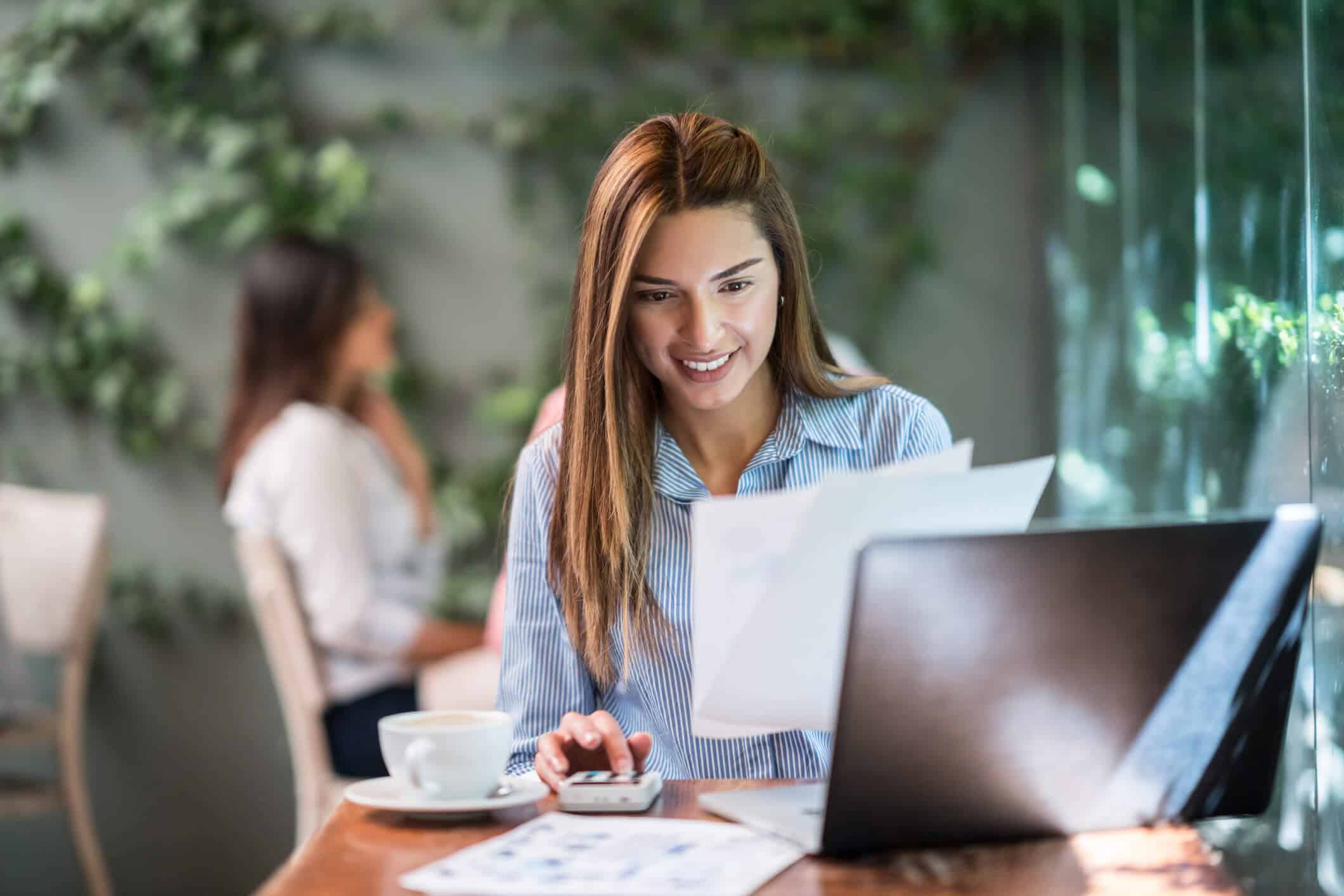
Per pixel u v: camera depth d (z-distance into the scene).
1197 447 1.74
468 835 0.96
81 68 3.41
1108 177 2.43
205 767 3.45
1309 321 1.25
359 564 2.31
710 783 1.09
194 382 3.44
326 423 2.35
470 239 3.44
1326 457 1.21
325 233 3.38
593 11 3.41
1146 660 0.89
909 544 0.81
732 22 3.42
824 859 0.89
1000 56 3.43
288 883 0.85
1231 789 0.97
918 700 0.84
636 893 0.81
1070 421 2.90
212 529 3.45
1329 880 1.22
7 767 3.38
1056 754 0.90
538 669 1.26
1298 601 0.92
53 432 3.44
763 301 1.17
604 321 1.19
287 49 3.44
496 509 3.40
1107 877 0.85
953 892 0.82
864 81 3.44
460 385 3.44
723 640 0.94
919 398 1.32
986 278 3.44
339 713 2.32
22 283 3.39
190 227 3.41
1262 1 1.44
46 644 2.83
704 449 1.29
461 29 3.43
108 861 3.43
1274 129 1.40
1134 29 2.15
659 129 1.18
